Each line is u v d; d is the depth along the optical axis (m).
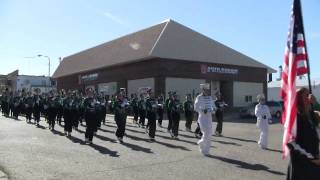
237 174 10.23
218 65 43.34
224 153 13.63
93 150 14.00
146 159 12.27
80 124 23.84
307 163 5.84
